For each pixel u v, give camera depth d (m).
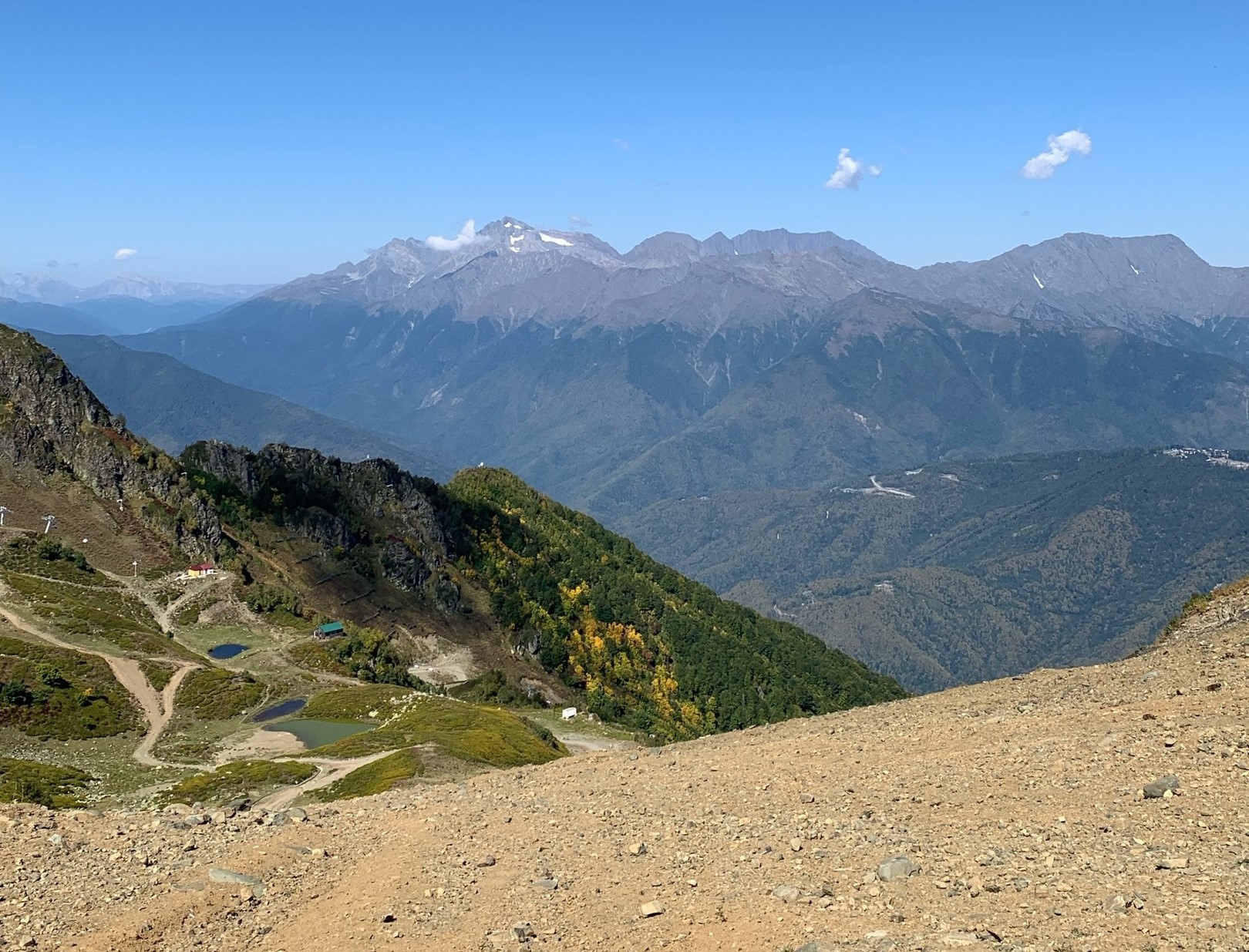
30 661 97.44
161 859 25.64
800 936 18.59
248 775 67.12
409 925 21.38
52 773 71.56
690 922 20.16
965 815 24.59
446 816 30.94
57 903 22.34
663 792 32.06
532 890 22.98
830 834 24.72
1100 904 17.91
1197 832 20.75
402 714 95.12
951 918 18.28
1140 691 34.75
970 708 39.53
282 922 22.08
